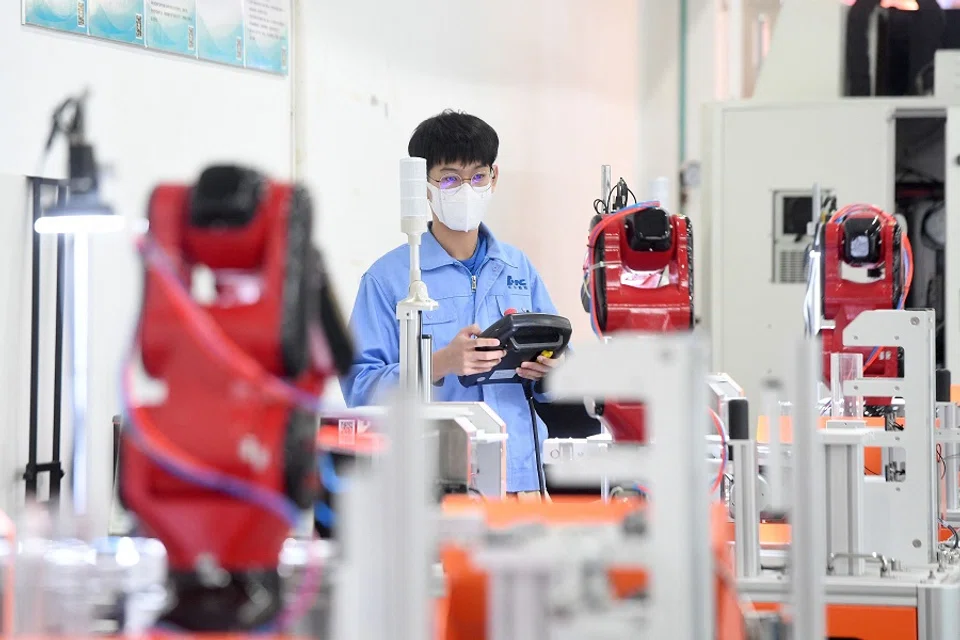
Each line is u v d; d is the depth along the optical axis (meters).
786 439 6.55
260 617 2.94
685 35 15.59
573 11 14.26
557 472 2.88
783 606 4.42
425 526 2.60
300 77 9.69
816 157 12.58
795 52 13.26
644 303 5.59
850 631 4.93
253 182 3.09
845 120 12.52
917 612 4.89
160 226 3.08
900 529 5.41
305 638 2.88
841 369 6.43
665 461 2.84
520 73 13.24
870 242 6.76
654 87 15.73
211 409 2.99
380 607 2.62
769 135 12.66
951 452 7.04
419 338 5.47
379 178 10.80
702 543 2.85
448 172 6.78
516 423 6.70
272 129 9.42
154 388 7.90
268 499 2.97
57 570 3.29
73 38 7.57
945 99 12.38
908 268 7.09
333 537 3.98
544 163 13.73
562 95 14.09
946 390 6.86
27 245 7.07
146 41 8.16
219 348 2.97
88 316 7.34
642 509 3.26
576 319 14.52
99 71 7.78
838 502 5.11
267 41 9.33
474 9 12.33
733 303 12.77
